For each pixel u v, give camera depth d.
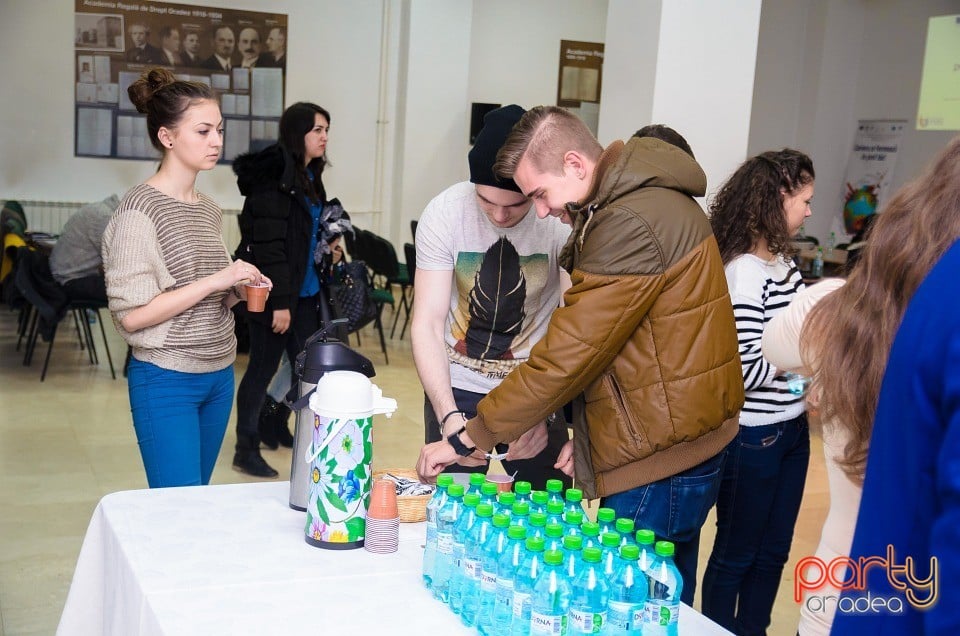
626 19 4.79
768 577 2.50
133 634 1.44
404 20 10.15
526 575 1.23
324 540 1.62
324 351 1.77
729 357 1.64
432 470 1.77
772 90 10.23
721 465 1.75
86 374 6.08
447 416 1.93
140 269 2.26
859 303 1.11
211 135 2.34
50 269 5.80
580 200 1.74
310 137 4.01
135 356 2.34
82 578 1.77
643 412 1.62
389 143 10.38
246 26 9.61
